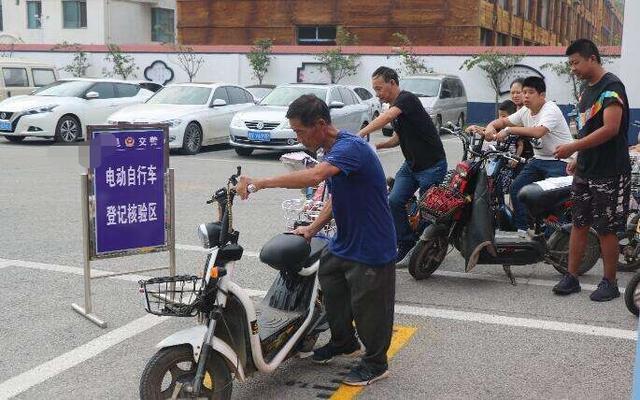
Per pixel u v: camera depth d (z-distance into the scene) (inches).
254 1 1338.6
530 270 264.5
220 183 457.4
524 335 197.6
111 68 1210.0
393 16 1237.1
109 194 203.6
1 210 356.5
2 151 596.7
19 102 650.8
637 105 552.1
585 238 228.1
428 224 250.7
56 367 175.9
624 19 549.0
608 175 215.8
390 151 661.3
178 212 359.6
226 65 1165.1
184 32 1398.9
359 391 162.9
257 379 169.0
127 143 204.2
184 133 609.6
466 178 235.8
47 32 1512.1
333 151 148.3
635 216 257.8
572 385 166.7
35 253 277.6
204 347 139.0
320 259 163.9
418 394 161.5
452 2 1198.3
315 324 171.0
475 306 221.9
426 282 247.0
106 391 163.6
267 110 609.9
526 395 161.6
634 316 212.1
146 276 251.1
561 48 997.8
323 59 1103.0
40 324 203.8
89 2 1477.6
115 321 206.7
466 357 182.5
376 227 154.6
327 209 164.7
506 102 325.4
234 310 146.4
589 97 217.2
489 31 1294.3
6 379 169.0
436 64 1065.5
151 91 767.1
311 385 166.1
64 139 650.8
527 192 239.6
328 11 1285.7
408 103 239.5
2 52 1242.0
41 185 429.4
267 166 551.2
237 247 142.9
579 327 203.6
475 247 232.2
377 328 160.7
